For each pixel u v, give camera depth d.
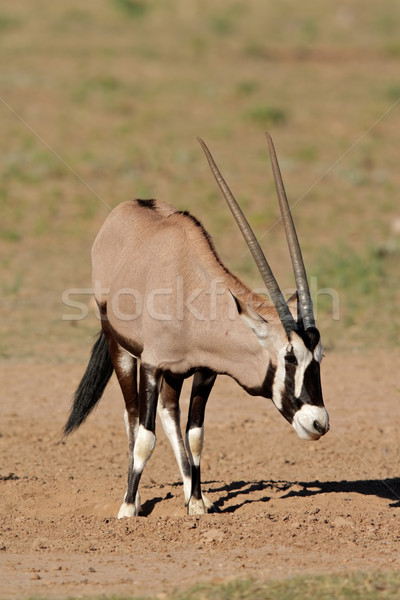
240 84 85.88
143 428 20.25
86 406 23.38
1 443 27.27
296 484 23.41
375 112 81.31
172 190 63.34
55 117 75.31
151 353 20.20
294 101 83.75
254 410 31.62
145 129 74.94
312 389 18.30
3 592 15.12
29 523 19.83
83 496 22.27
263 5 123.31
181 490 22.70
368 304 45.72
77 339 39.62
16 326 41.00
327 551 17.62
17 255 52.28
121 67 89.75
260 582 15.24
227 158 70.31
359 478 24.38
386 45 105.75
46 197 61.00
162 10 116.88
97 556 17.47
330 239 57.06
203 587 14.99
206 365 20.02
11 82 81.62
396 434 28.78
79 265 51.16
